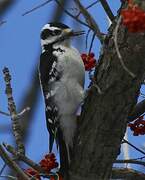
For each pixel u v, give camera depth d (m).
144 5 6.95
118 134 8.32
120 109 8.12
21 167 9.17
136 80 7.92
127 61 7.80
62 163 9.02
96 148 8.43
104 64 8.22
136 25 6.48
